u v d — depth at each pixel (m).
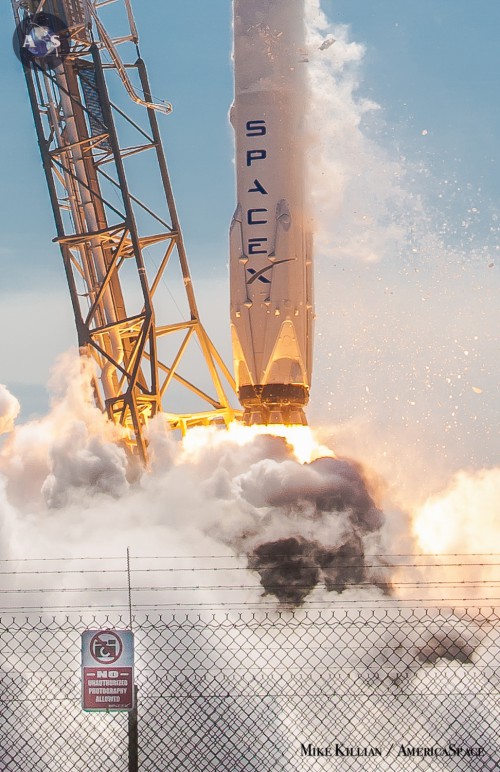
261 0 147.62
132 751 45.62
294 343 146.50
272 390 146.62
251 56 147.38
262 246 145.50
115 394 153.75
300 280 146.75
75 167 154.38
